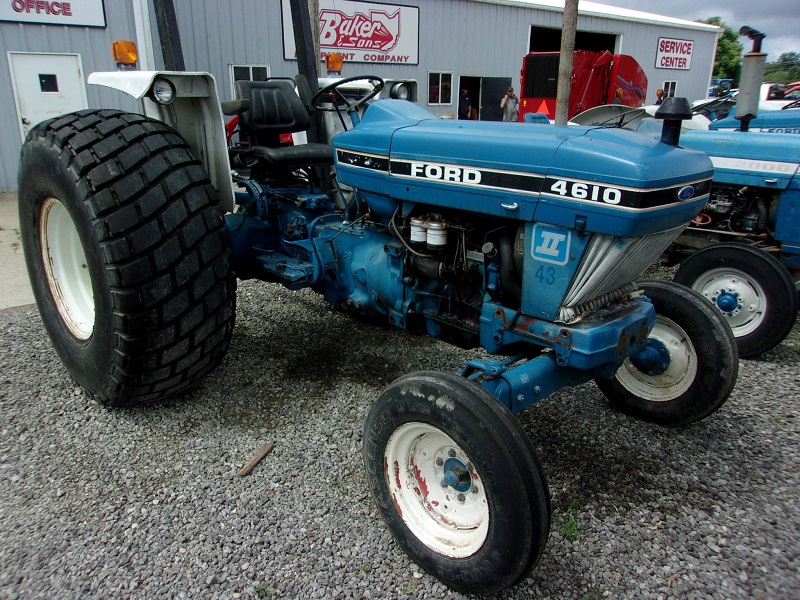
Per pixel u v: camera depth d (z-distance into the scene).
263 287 4.43
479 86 13.89
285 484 2.26
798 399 2.98
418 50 12.48
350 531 2.04
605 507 2.17
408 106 2.56
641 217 1.72
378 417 1.90
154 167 2.30
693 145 4.00
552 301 1.97
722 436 2.63
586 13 15.11
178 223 2.31
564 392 3.00
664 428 2.69
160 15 3.26
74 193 2.30
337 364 3.21
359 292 2.79
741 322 3.49
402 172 2.30
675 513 2.14
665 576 1.86
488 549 1.67
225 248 2.50
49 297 2.85
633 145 1.82
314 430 2.60
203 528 2.03
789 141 3.68
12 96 8.51
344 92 3.76
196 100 2.85
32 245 2.86
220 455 2.42
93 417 2.66
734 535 2.03
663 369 2.64
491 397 1.71
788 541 2.01
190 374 2.63
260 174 3.47
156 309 2.32
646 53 17.09
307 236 3.05
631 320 2.03
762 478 2.35
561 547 1.98
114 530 2.01
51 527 2.02
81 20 8.73
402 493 1.94
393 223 2.44
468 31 13.16
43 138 2.50
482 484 1.66
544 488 1.62
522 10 13.89
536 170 1.89
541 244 1.94
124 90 2.63
